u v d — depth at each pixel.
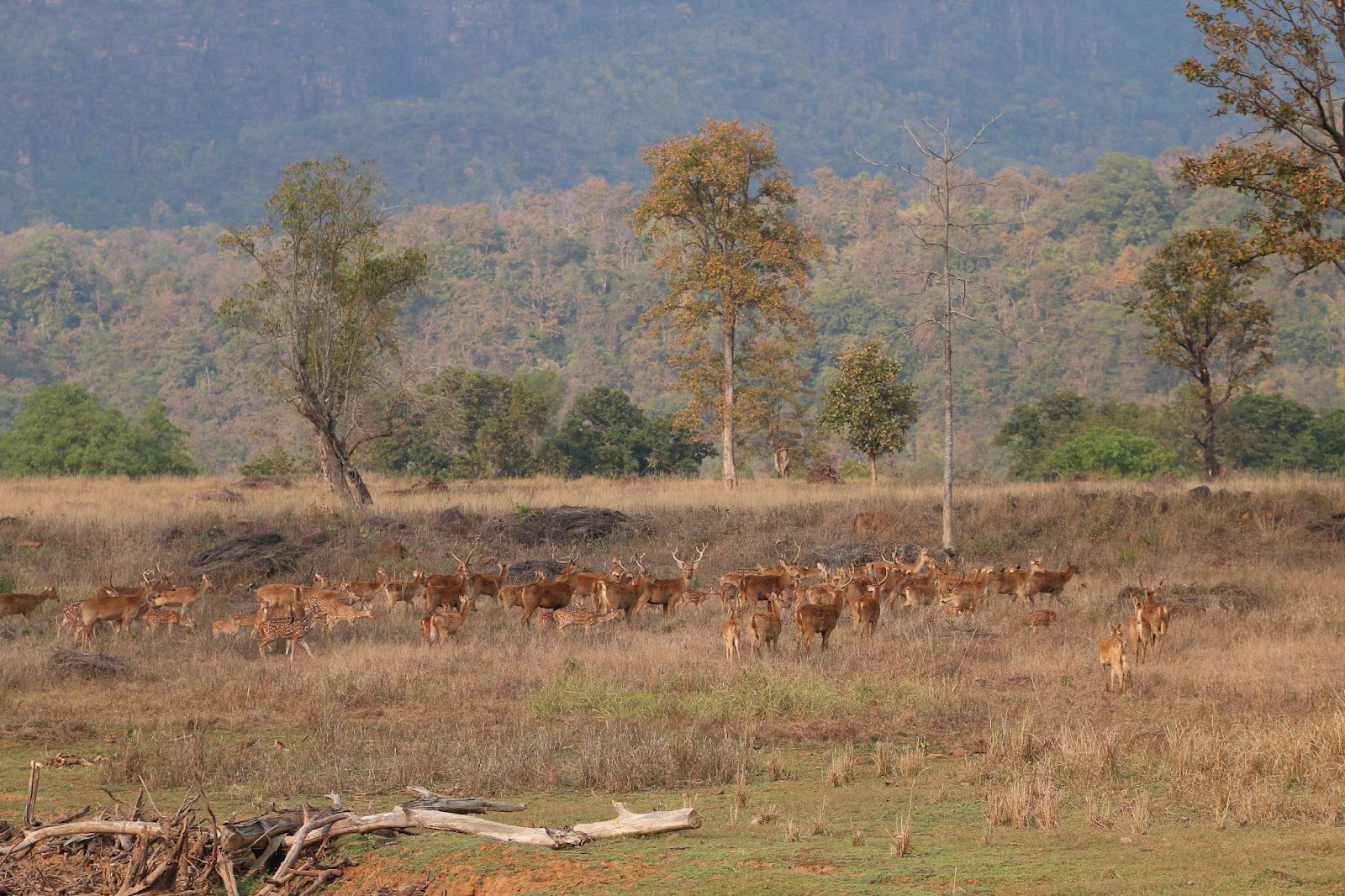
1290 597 61.06
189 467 186.88
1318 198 74.81
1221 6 80.00
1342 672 43.19
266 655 52.34
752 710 39.47
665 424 190.00
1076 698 41.19
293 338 95.38
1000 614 59.34
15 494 103.25
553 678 44.44
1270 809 25.12
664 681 44.09
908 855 22.59
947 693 41.25
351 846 24.66
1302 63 79.25
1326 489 88.25
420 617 60.88
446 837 24.72
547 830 24.25
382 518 85.12
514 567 73.88
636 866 22.06
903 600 63.06
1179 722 35.53
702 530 85.19
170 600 60.75
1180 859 21.36
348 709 41.94
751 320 138.50
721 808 28.30
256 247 99.75
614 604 58.31
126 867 23.78
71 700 43.25
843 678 44.50
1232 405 183.75
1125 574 70.00
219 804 29.16
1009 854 22.42
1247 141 85.25
